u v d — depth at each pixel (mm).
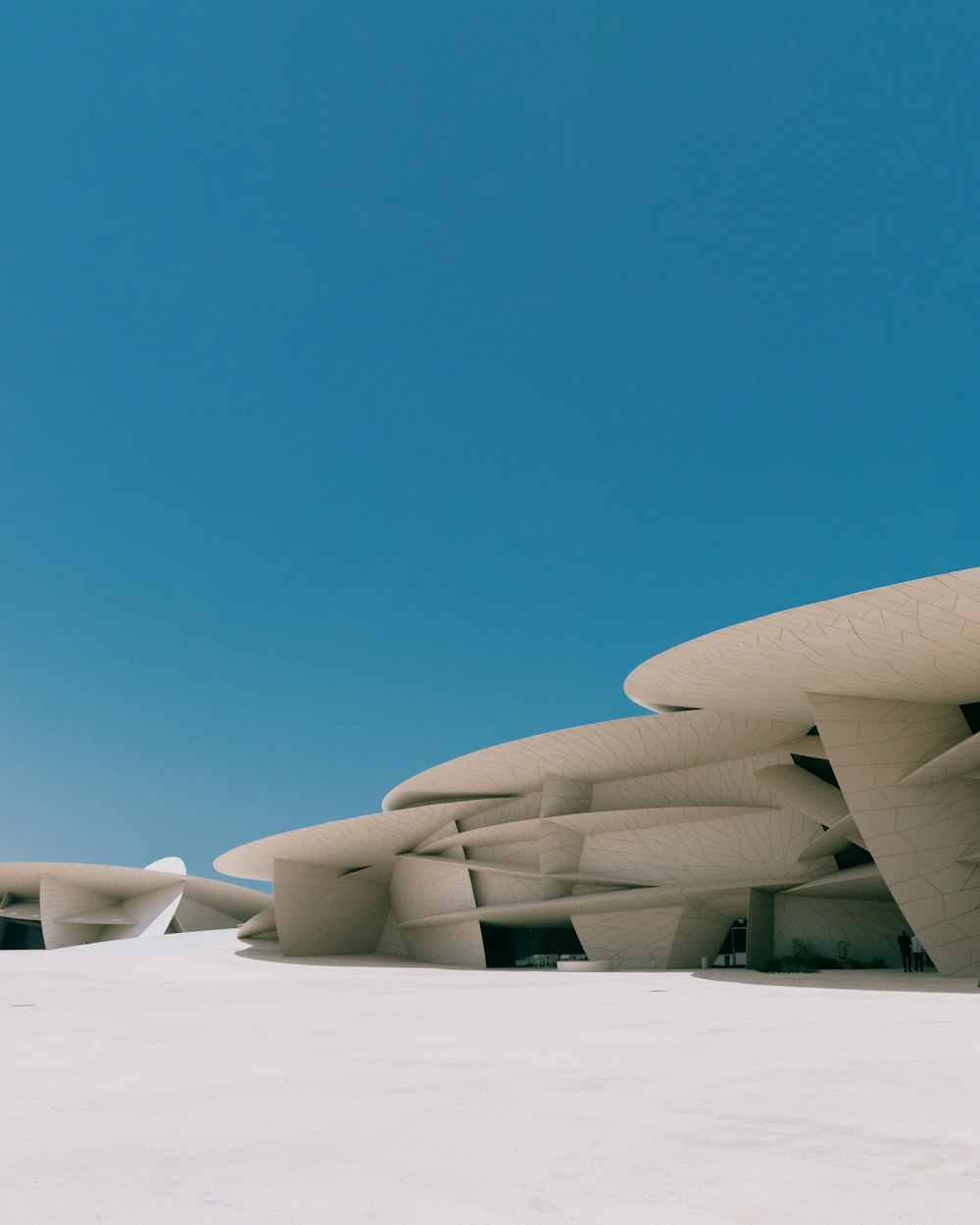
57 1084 7305
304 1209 3713
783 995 17594
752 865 35281
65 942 64375
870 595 17688
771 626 20000
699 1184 4004
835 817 32250
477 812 44375
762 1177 4094
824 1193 3852
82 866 63469
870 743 24500
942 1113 5461
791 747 34438
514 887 42344
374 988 23625
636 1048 9102
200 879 67500
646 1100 6059
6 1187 4113
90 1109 6082
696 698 27516
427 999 18625
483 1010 14906
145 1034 11719
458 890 43969
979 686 22562
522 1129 5164
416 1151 4688
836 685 23891
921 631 19031
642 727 34719
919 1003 15008
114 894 67812
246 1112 5883
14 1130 5387
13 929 77750
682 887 36125
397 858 48000
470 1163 4410
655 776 38938
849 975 26844
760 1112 5551
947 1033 10086
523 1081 7004
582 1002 16531
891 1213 3570
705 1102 5910
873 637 19766
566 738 36219
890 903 34562
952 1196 3791
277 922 47656
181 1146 4906
